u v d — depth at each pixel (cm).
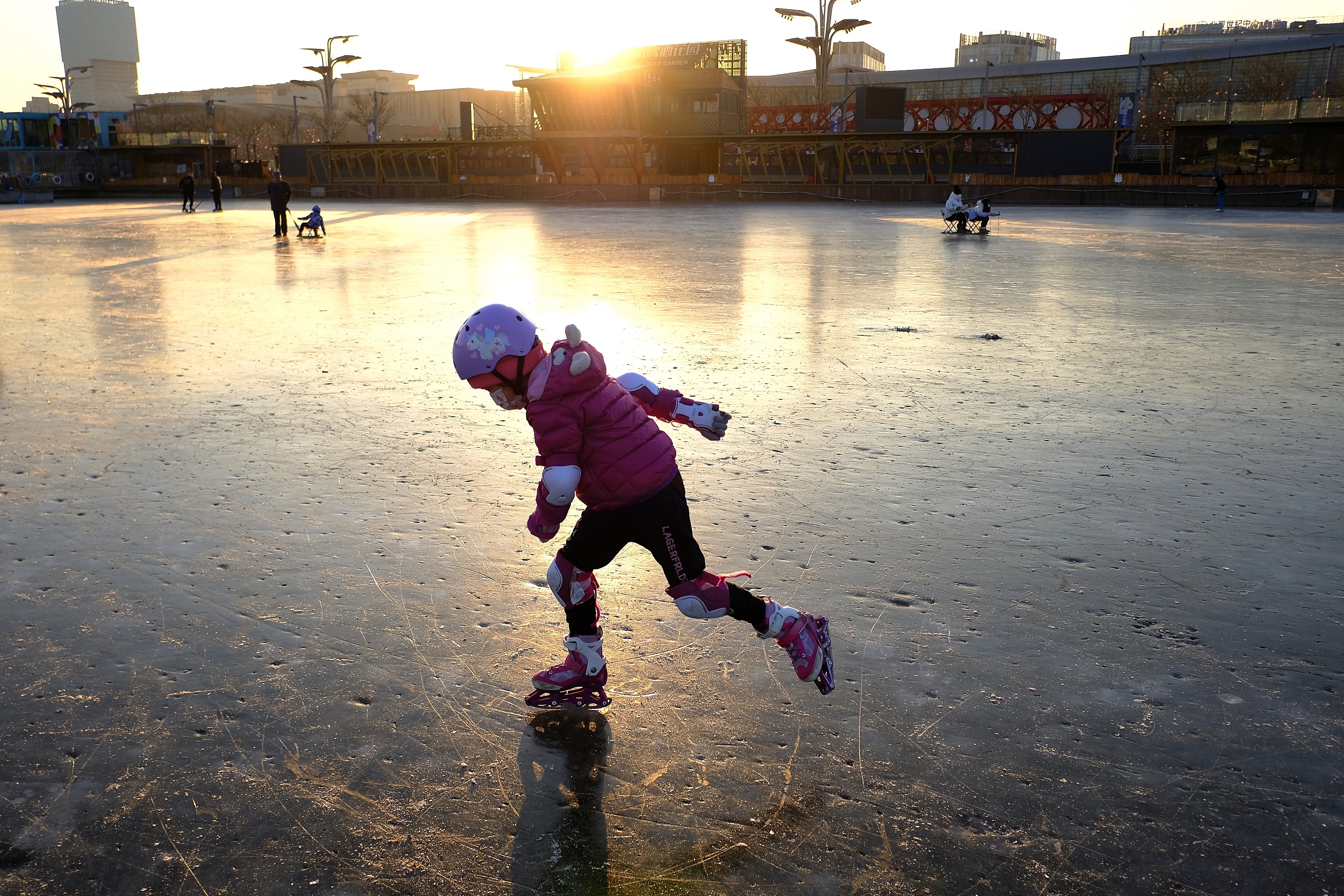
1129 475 519
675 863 228
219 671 314
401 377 763
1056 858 229
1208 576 389
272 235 2597
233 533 434
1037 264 1728
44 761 266
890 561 404
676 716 291
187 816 244
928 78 11206
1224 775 261
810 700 300
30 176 6581
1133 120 5159
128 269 1625
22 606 359
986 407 673
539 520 268
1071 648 330
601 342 915
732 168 6128
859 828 240
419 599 368
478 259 1845
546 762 268
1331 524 445
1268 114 4678
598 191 5809
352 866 227
